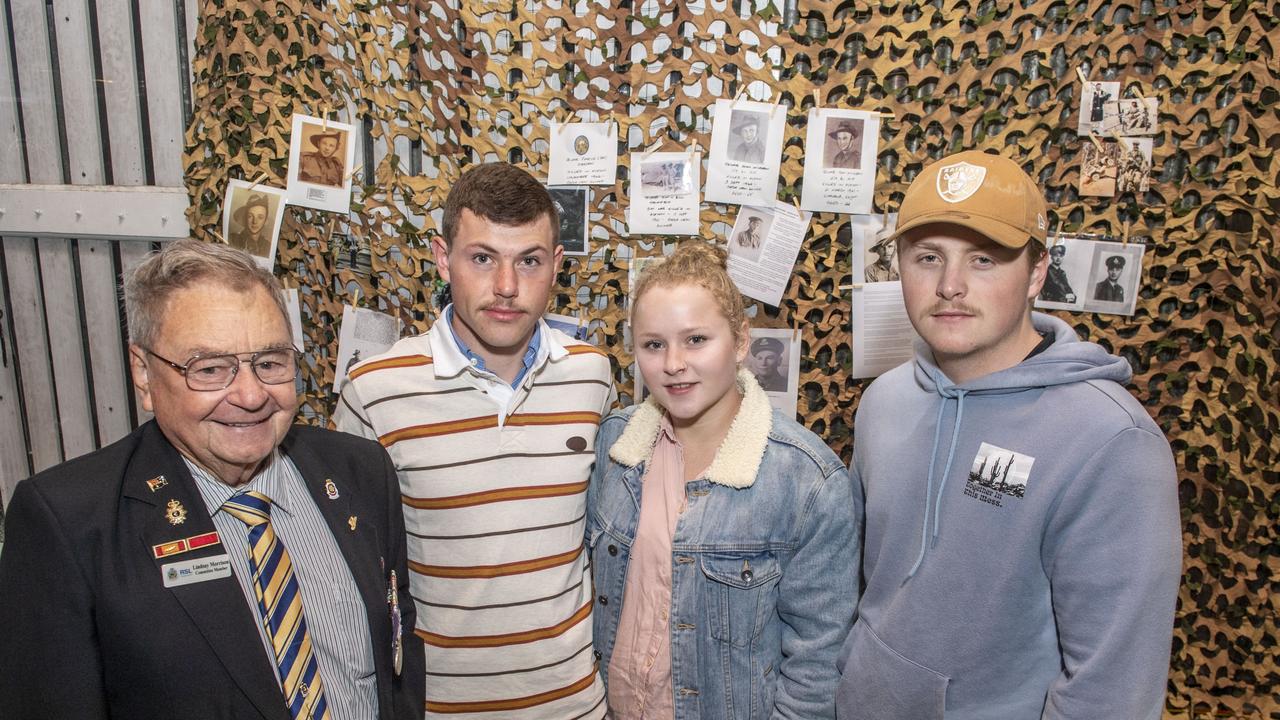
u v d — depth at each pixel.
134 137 1.73
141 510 0.67
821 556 0.92
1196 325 1.34
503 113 1.47
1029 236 0.78
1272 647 1.36
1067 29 1.32
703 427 0.98
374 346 1.49
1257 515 1.34
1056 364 0.80
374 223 1.47
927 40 1.36
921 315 0.84
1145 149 1.31
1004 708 0.81
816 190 1.39
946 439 0.87
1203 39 1.27
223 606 0.67
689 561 0.94
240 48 1.43
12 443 1.93
